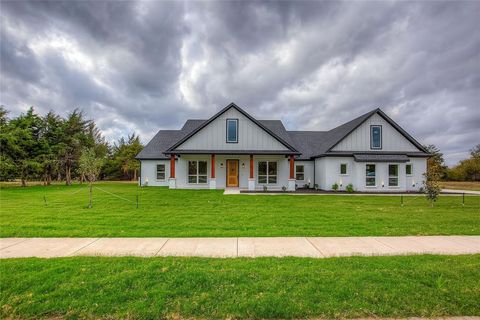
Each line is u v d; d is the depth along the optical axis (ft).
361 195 56.54
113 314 10.01
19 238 20.80
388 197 52.13
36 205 37.73
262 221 27.37
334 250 17.95
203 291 11.65
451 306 10.55
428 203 42.75
